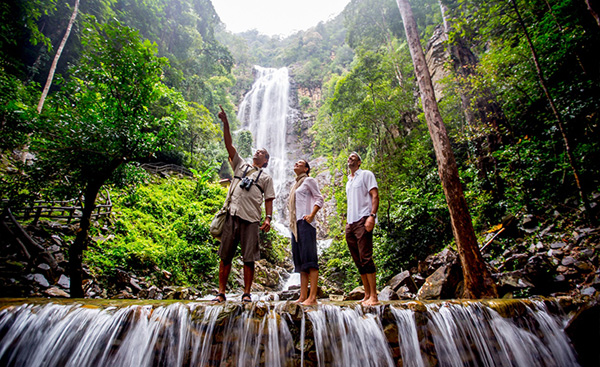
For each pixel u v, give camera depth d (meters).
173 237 9.64
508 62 7.81
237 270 10.63
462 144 10.25
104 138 4.27
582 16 6.73
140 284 6.62
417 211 8.27
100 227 7.79
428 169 10.57
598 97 6.39
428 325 2.73
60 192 4.45
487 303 3.10
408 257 8.27
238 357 2.23
